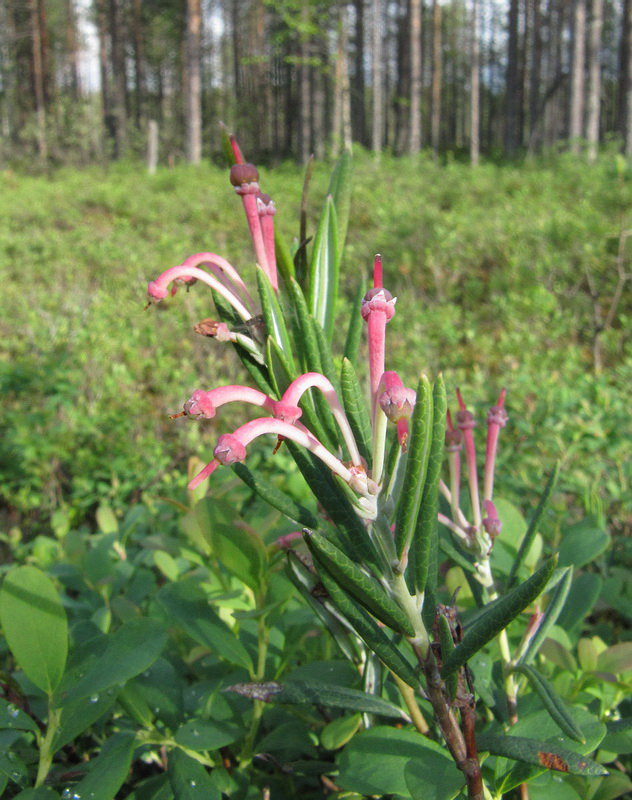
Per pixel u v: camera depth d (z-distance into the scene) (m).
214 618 1.32
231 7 39.22
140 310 6.50
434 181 12.61
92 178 19.27
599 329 5.15
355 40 31.70
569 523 2.35
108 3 34.22
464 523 1.17
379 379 0.84
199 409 0.78
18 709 1.15
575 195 9.82
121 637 1.11
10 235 10.90
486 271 7.28
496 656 1.42
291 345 1.04
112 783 0.99
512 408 3.62
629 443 3.20
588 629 1.97
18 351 5.67
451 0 43.81
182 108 40.16
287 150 37.59
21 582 1.08
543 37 35.84
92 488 3.71
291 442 0.92
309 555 1.41
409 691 1.08
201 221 11.68
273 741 1.34
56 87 38.62
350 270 7.56
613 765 1.49
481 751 0.92
